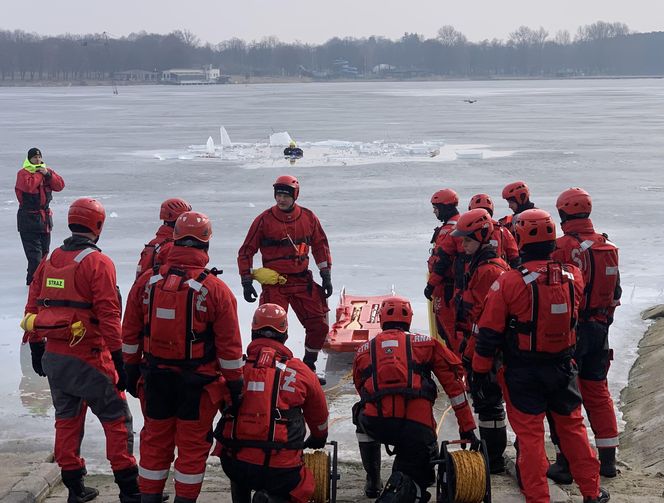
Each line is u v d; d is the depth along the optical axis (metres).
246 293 9.42
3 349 11.03
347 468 7.26
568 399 5.74
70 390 5.95
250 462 5.25
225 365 5.29
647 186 24.77
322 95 128.88
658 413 8.28
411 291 13.41
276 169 30.56
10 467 6.75
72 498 6.11
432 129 51.19
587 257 6.61
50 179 14.26
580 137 43.47
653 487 6.50
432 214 20.50
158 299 5.29
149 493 5.46
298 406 5.40
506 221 9.10
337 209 21.42
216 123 59.88
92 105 95.56
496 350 5.87
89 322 5.91
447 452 5.46
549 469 6.63
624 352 10.60
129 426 6.15
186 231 5.39
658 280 13.98
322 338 9.63
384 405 5.60
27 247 14.20
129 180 27.59
